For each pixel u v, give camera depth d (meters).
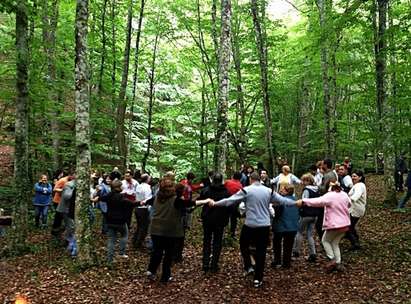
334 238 8.24
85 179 8.76
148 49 22.97
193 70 25.53
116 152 19.61
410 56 10.67
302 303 6.79
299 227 9.25
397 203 14.77
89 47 17.92
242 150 20.02
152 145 26.11
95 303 6.96
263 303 6.85
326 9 16.08
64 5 17.78
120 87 19.61
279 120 26.31
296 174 25.23
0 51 15.46
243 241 8.04
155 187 11.50
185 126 24.06
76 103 8.72
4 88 13.90
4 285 8.05
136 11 20.16
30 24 13.88
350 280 7.72
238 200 7.76
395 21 17.95
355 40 20.00
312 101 27.08
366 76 13.49
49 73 15.30
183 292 7.43
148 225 10.66
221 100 11.07
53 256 10.02
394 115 10.90
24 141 10.42
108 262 8.94
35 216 13.32
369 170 28.00
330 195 8.20
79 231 8.71
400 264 8.40
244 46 20.86
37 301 7.11
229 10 11.19
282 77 23.12
